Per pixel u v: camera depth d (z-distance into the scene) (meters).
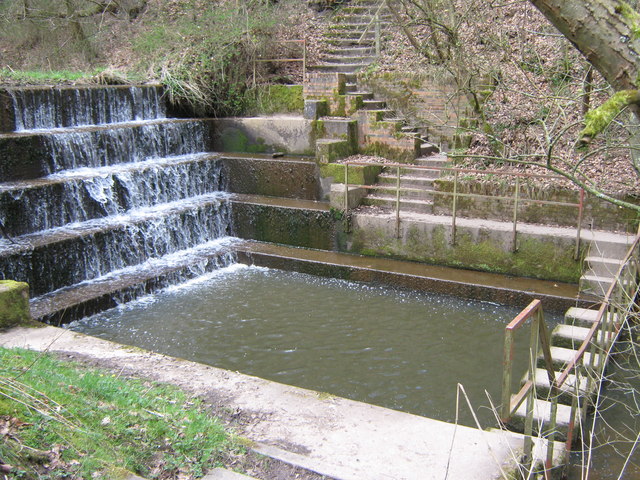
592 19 2.48
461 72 12.26
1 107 12.16
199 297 10.62
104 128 13.09
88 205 11.66
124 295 10.30
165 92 15.63
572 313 8.55
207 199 13.62
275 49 16.94
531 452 4.65
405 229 11.64
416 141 13.32
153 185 12.93
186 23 18.09
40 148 11.73
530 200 10.44
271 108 15.69
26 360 5.71
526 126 12.41
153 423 4.76
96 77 15.24
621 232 10.37
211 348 8.66
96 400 4.96
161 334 9.10
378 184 13.16
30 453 3.93
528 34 13.52
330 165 13.12
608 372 7.74
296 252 12.44
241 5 17.42
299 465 4.55
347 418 5.34
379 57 15.90
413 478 4.45
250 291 10.95
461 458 4.71
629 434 6.41
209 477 4.27
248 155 14.95
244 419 5.30
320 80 14.65
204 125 15.53
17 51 21.05
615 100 2.50
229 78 16.23
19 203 10.55
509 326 3.94
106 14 21.27
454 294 10.53
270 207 13.02
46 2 20.62
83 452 4.13
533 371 4.50
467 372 8.02
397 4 15.94
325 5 19.66
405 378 7.87
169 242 12.23
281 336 9.05
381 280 11.16
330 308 10.12
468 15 12.56
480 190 11.45
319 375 7.95
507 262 10.80
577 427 6.05
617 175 10.67
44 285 10.02
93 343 6.95
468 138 12.77
